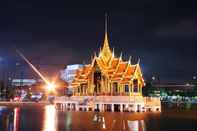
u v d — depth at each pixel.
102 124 78.94
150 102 120.12
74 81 122.88
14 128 72.62
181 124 80.38
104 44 119.50
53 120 88.81
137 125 77.56
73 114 105.69
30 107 151.12
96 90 117.12
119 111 112.88
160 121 86.88
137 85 115.75
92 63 116.38
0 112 118.00
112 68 115.25
